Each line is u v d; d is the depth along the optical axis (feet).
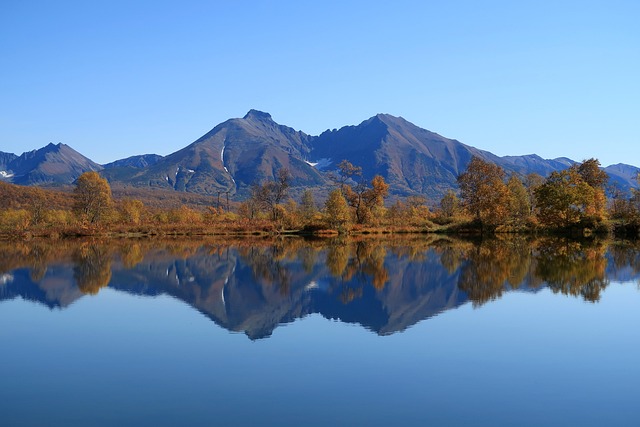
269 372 55.72
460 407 46.24
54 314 87.71
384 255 186.91
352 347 65.16
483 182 315.99
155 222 368.48
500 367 57.06
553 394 49.24
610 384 51.85
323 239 291.17
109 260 174.19
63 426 43.11
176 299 101.04
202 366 57.98
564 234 302.04
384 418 44.09
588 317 81.41
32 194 481.46
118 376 55.06
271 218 381.60
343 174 384.68
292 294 106.22
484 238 283.18
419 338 69.31
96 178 357.41
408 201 481.87
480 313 84.99
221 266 156.04
